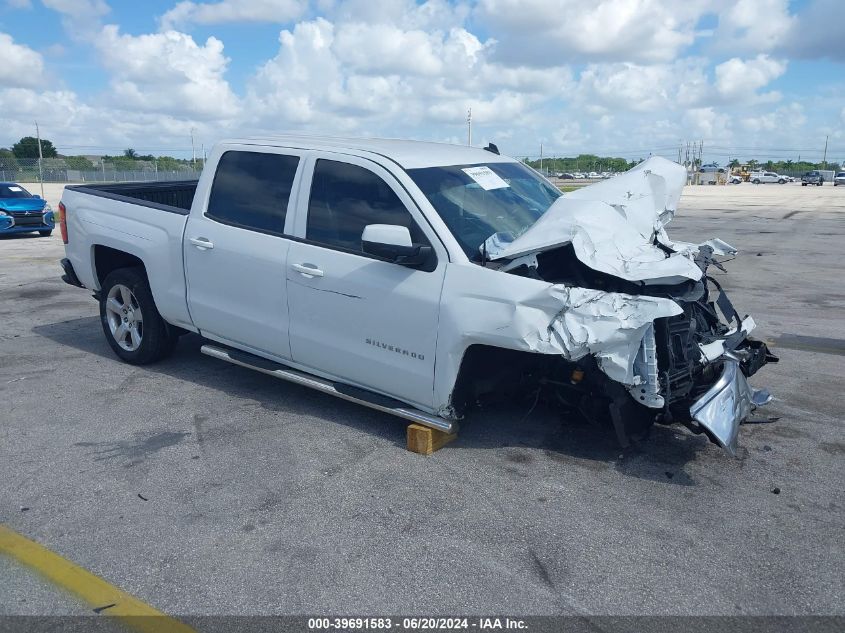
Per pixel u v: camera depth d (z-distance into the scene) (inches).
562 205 183.0
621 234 179.3
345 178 195.0
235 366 257.0
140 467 176.9
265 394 227.9
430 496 162.7
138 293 247.1
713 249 210.2
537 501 160.9
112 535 146.4
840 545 144.2
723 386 169.5
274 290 204.8
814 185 2883.9
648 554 140.4
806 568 136.2
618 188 203.6
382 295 182.1
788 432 200.5
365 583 130.8
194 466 177.5
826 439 196.1
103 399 223.9
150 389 232.8
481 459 181.8
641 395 162.4
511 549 141.7
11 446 189.3
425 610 123.4
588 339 157.5
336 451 185.8
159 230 234.5
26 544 142.9
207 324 226.2
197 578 132.2
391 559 138.2
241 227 213.5
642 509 157.6
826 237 733.3
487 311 165.9
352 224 191.6
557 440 193.6
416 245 177.8
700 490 166.6
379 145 207.3
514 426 202.5
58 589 128.8
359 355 189.8
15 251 604.1
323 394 228.1
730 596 127.6
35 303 369.7
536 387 192.5
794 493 165.6
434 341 174.6
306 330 200.1
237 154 220.2
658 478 172.4
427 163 196.7
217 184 223.0
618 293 160.4
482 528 149.3
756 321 335.9
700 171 3255.4
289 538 145.4
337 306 191.6
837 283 446.0
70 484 168.2
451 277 171.9
